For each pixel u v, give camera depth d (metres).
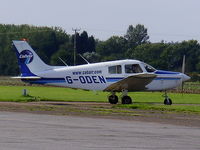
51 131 50.16
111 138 46.56
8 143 42.72
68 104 87.69
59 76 91.25
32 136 46.69
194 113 72.38
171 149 41.69
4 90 137.88
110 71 89.88
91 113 69.19
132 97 115.00
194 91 158.38
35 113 68.00
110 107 80.56
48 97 107.06
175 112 73.31
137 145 43.16
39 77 91.75
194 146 43.31
